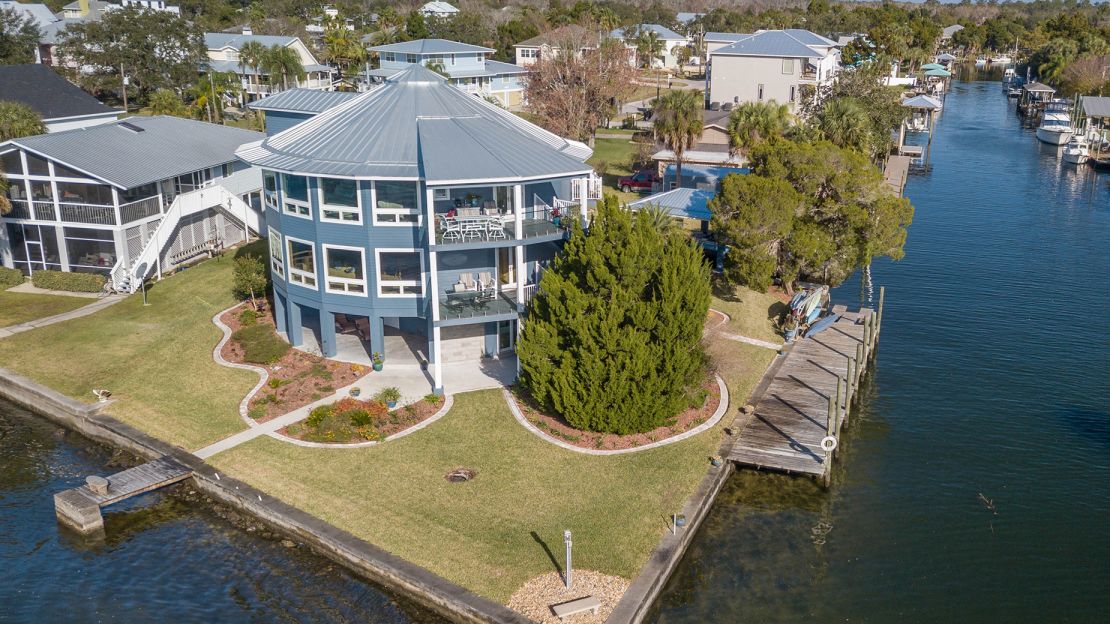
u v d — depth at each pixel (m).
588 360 31.58
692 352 34.66
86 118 76.88
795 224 44.94
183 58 105.25
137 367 39.25
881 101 85.00
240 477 30.75
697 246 35.25
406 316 37.78
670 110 64.88
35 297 48.09
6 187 47.84
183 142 57.47
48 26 115.88
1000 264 60.69
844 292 54.66
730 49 97.25
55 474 32.81
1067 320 50.03
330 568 27.22
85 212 48.62
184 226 53.44
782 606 26.17
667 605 26.02
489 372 38.19
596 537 27.30
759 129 62.75
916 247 64.88
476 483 30.08
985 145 109.25
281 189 38.03
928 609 26.22
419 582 25.28
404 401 35.47
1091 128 106.12
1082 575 27.89
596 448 32.44
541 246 39.06
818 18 188.62
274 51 102.38
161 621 25.28
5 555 28.28
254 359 39.28
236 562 27.64
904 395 40.44
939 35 179.75
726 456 32.38
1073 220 73.00
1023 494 32.47
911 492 32.50
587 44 99.19
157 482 30.83
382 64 110.81
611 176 80.38
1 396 39.00
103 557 28.09
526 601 24.44
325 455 31.89
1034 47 182.75
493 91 111.19
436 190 37.12
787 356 41.78
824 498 31.73
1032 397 40.31
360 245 36.88
